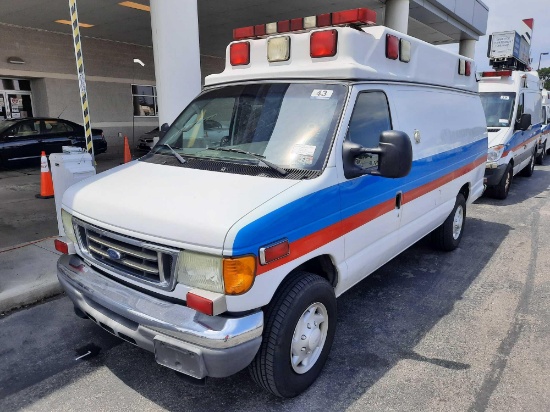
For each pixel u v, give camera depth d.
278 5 12.23
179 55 7.23
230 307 2.46
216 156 3.32
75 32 5.40
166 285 2.60
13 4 11.55
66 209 3.23
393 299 4.50
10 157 11.80
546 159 15.07
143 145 15.28
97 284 2.94
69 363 3.41
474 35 17.92
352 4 12.18
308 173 2.95
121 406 2.94
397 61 3.98
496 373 3.28
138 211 2.69
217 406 2.94
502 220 7.50
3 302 4.12
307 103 3.30
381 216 3.68
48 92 15.76
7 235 6.09
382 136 2.93
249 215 2.50
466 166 5.64
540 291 4.70
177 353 2.48
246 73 3.77
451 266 5.39
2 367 3.35
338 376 3.24
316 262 3.26
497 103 9.13
